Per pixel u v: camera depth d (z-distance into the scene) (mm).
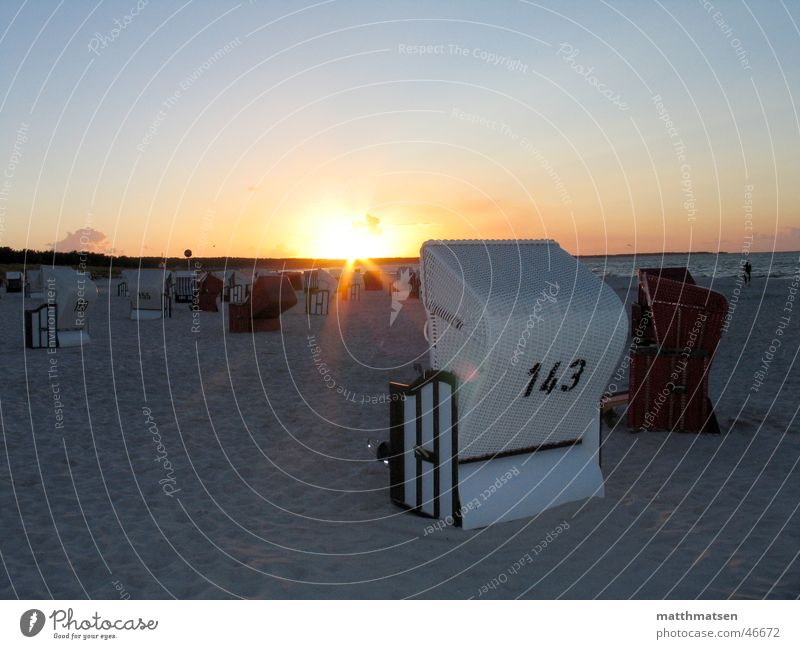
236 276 30312
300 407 8531
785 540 3984
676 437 6469
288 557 4047
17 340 15227
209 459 6242
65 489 5309
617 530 4219
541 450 4754
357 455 6426
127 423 7527
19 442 6625
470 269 4352
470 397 4254
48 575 3834
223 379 10461
